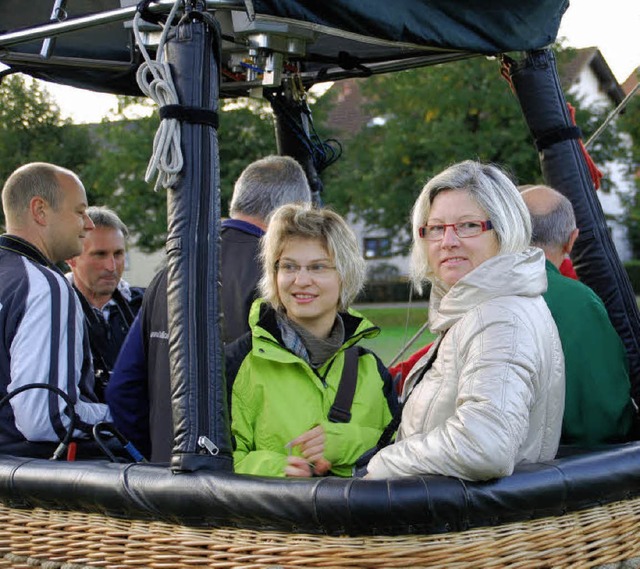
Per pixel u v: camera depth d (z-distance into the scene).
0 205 20.73
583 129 19.61
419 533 2.07
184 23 2.46
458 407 2.16
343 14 2.61
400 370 3.90
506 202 2.43
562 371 2.37
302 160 4.54
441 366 2.33
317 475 2.73
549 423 2.36
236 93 4.45
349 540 2.09
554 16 3.27
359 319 2.96
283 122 4.51
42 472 2.50
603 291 3.37
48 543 2.51
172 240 2.43
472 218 2.43
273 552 2.16
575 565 2.29
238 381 2.83
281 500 2.12
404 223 20.20
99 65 4.01
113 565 2.39
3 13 3.67
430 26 2.84
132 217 19.22
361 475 2.60
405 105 19.56
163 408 3.01
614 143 19.94
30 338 3.11
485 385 2.13
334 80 4.48
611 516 2.36
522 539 2.18
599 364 2.85
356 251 2.90
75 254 3.64
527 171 18.59
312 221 2.85
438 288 2.58
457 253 2.44
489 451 2.05
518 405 2.12
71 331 3.19
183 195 2.43
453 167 2.52
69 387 3.14
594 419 2.85
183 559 2.28
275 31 2.82
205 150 2.45
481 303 2.30
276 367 2.83
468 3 2.95
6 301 3.15
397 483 2.07
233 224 3.43
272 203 3.44
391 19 2.72
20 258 3.29
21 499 2.54
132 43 3.95
